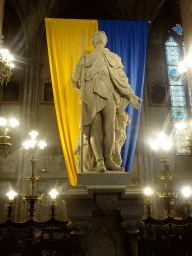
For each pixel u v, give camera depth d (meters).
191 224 4.55
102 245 3.11
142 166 10.52
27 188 9.75
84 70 3.82
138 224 3.08
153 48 12.63
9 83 11.38
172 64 12.50
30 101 11.00
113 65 3.88
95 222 3.16
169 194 6.13
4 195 9.80
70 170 7.64
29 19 11.67
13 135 10.71
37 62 11.55
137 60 8.55
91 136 3.58
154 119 11.44
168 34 13.06
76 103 7.92
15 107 11.14
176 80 12.21
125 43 8.66
